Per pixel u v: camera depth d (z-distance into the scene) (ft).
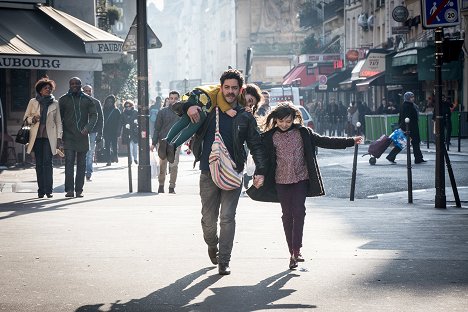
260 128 35.12
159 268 34.06
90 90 81.00
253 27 482.69
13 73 114.11
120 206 58.65
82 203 60.95
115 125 110.93
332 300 28.17
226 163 32.63
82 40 110.52
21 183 81.15
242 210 56.29
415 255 36.65
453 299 28.12
